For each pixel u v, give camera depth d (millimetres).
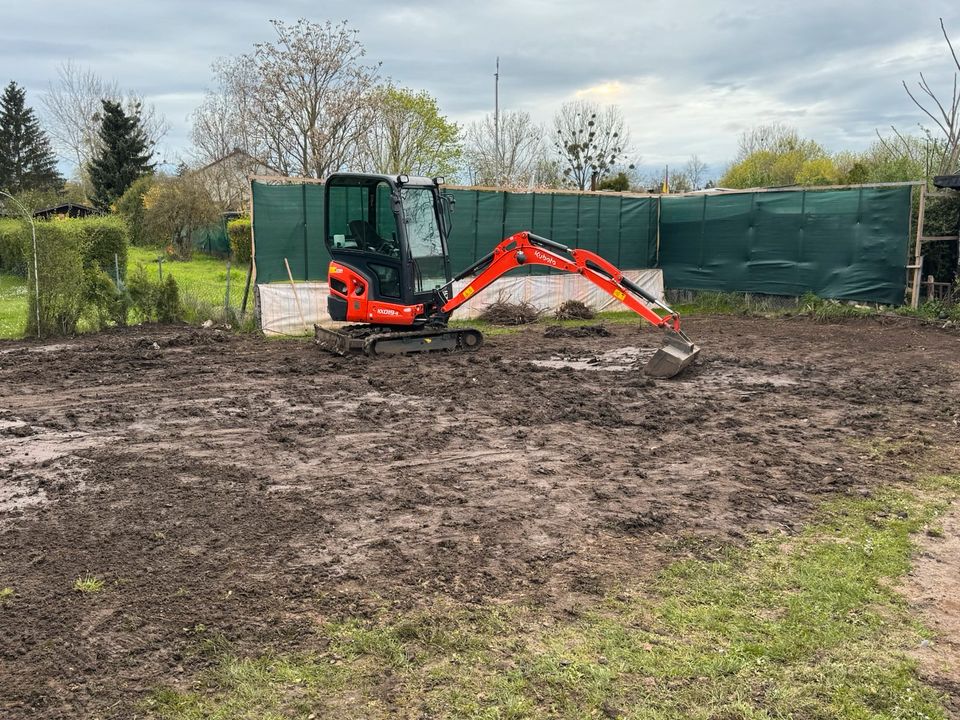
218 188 38500
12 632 3871
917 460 6801
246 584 4398
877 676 3662
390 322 11617
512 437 7438
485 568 4668
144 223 34875
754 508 5680
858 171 22344
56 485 5926
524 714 3357
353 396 9016
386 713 3348
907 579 4613
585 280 17938
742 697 3500
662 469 6520
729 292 18125
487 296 16406
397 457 6766
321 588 4383
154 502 5605
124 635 3867
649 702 3453
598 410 8445
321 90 30750
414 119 35062
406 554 4832
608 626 4055
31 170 53312
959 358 11422
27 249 12914
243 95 34969
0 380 9734
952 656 3832
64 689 3445
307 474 6297
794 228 16750
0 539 4949
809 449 7102
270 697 3436
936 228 15492
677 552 4938
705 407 8578
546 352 12172
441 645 3857
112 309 13930
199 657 3711
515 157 39094
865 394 9172
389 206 11508
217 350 12008
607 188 29922
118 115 43781
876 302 15562
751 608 4266
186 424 7777
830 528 5344
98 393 9109
